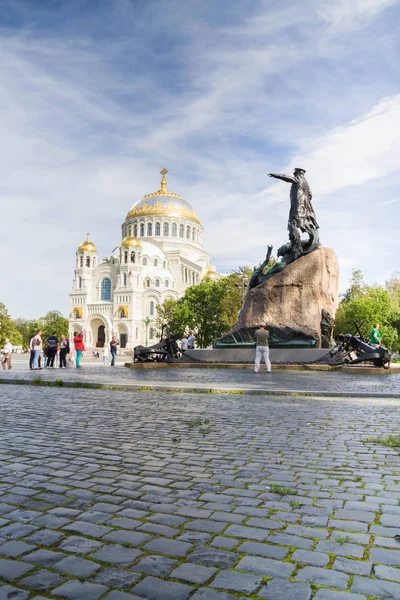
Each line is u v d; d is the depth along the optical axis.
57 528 3.85
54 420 8.91
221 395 12.75
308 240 26.31
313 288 25.23
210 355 26.20
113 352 34.03
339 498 4.58
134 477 5.24
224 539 3.65
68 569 3.20
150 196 138.75
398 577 3.10
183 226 134.75
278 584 3.02
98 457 6.12
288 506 4.36
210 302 80.19
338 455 6.25
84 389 14.72
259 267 27.66
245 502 4.45
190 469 5.57
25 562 3.29
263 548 3.50
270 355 24.62
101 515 4.12
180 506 4.34
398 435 7.49
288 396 12.52
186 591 2.94
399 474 5.39
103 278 124.50
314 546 3.54
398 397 12.09
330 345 24.98
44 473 5.39
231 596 2.89
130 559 3.33
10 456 6.18
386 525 3.93
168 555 3.39
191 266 132.75
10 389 14.85
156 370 23.38
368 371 19.92
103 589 2.97
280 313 25.50
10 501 4.47
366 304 58.31
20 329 162.75
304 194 26.59
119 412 9.86
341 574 3.13
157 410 10.12
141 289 118.56
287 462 5.89
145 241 126.50
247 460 5.98
